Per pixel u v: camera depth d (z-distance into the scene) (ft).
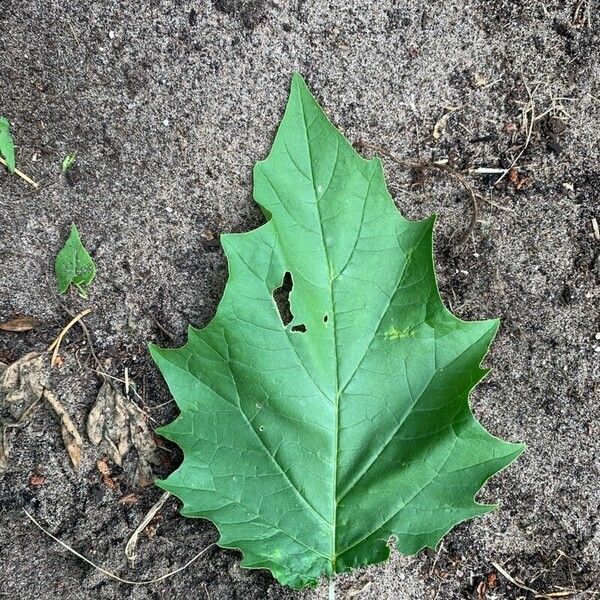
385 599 1.64
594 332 1.66
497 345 1.66
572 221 1.66
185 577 1.62
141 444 1.62
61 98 1.61
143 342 1.63
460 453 1.51
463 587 1.65
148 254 1.63
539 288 1.67
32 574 1.61
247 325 1.51
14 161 1.62
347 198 1.52
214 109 1.62
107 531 1.62
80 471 1.62
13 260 1.62
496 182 1.66
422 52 1.64
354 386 1.51
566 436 1.66
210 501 1.53
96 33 1.61
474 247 1.66
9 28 1.60
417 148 1.65
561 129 1.66
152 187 1.63
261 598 1.62
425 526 1.51
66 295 1.63
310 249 1.51
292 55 1.62
